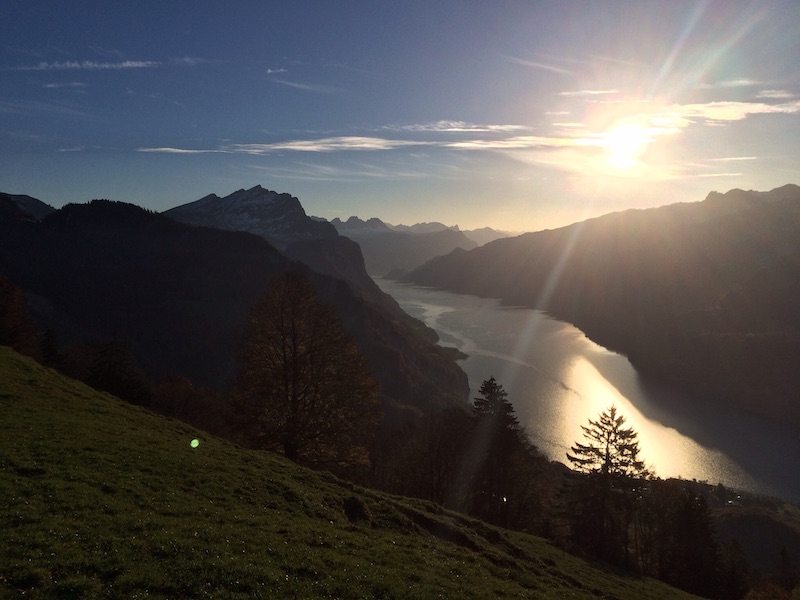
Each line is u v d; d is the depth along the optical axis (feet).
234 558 47.16
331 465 129.59
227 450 88.33
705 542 170.19
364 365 127.03
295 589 44.50
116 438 76.28
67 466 60.85
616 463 161.48
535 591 63.52
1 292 188.24
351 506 76.59
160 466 69.15
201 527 53.11
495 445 172.76
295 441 116.57
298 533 58.75
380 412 130.00
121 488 58.90
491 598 54.65
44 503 50.42
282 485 75.25
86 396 99.81
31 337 210.38
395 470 187.01
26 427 71.61
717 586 166.20
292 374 121.19
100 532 46.91
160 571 42.47
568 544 145.18
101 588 38.34
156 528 50.57
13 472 56.54
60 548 42.55
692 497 175.52
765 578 210.18
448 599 50.80
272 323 121.29
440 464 171.53
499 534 91.76
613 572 119.65
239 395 121.49
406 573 55.16
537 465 193.77
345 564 52.80
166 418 102.06
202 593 40.52
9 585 36.55
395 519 76.95
